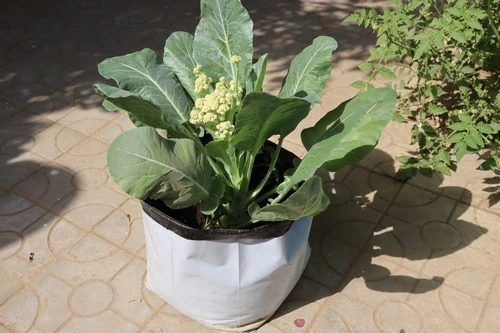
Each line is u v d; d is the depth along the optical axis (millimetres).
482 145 2449
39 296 2262
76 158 2955
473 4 2729
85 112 3303
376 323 2168
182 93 2029
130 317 2186
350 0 4574
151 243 2012
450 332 2141
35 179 2822
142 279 2328
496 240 2498
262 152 2254
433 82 3400
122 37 4031
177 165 1703
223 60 2098
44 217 2613
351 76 3619
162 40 3994
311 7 4477
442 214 2627
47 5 4434
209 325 2127
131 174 1638
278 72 3699
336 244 2490
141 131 1670
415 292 2283
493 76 2824
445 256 2432
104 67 1957
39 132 3141
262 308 2076
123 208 2660
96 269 2371
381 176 2838
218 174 2002
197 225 2047
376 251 2459
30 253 2439
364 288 2301
